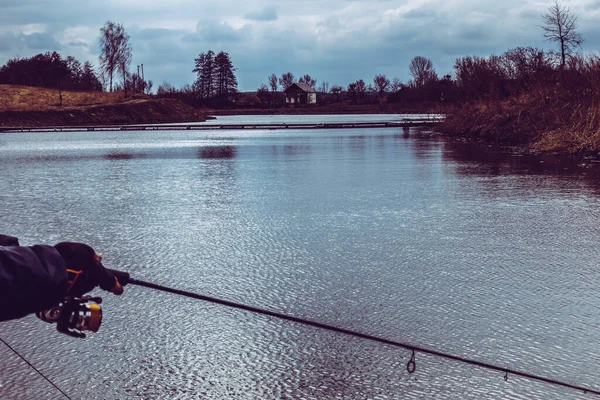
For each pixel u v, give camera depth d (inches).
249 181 788.6
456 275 352.5
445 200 615.2
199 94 5876.0
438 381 222.2
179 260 391.5
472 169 890.7
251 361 240.8
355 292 322.0
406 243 431.2
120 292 101.7
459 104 1889.8
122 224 510.9
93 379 225.3
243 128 2524.6
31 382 221.5
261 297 315.9
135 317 287.7
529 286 331.6
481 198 625.9
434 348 250.7
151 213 562.3
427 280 343.3
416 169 901.2
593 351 246.8
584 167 897.5
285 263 381.1
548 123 1316.4
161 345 255.8
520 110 1454.2
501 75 1697.8
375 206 584.4
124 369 233.8
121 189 729.0
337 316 287.7
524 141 1380.4
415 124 2448.3
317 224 500.1
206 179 816.9
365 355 244.7
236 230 480.7
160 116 3489.2
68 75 4699.8
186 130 2474.2
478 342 256.2
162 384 221.9
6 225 511.8
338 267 370.9
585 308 296.4
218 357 244.4
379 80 5782.5
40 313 97.7
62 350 250.2
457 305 301.0
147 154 1263.5
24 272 87.3
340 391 215.9
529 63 1638.8
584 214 534.3
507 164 953.5
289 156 1160.8
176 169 953.5
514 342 256.1
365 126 2448.3
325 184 748.0
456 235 455.5
